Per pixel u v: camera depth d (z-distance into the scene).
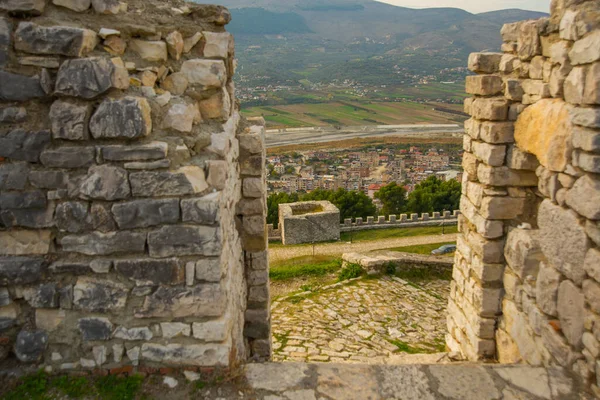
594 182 4.14
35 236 3.82
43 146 3.71
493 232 6.33
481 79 6.34
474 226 6.85
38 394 3.88
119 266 3.84
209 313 3.93
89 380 3.98
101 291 3.87
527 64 5.86
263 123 6.34
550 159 5.00
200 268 3.86
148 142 3.79
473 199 6.81
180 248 3.83
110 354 3.99
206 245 3.83
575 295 4.44
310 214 29.20
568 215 4.57
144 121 3.68
